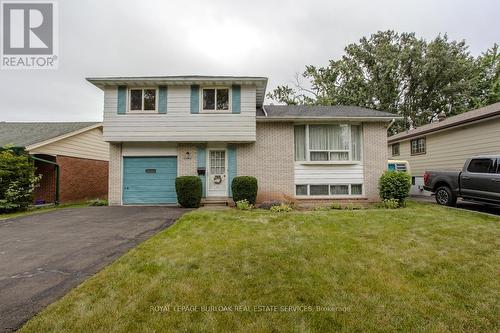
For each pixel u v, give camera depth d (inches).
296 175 439.5
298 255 171.9
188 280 134.3
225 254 173.2
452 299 118.8
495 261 163.3
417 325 99.8
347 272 146.5
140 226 261.6
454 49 951.0
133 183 436.1
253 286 128.6
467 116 515.8
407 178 387.5
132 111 419.2
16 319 101.7
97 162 617.6
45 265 158.6
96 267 155.2
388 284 132.3
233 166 436.5
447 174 384.5
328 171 439.8
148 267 150.5
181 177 400.2
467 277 141.1
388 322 101.4
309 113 461.7
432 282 135.1
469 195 353.7
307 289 126.0
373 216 296.2
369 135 443.2
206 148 437.1
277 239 208.8
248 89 425.1
